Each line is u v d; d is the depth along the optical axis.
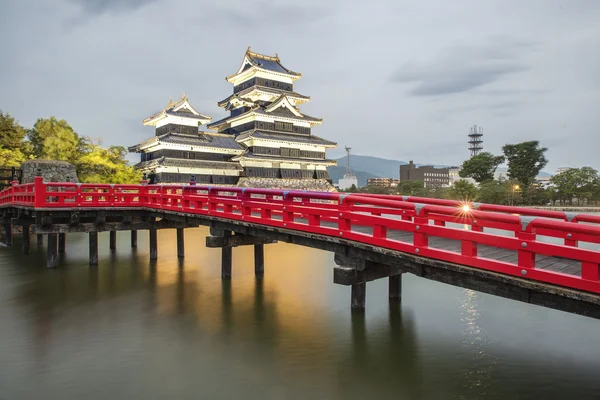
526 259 6.86
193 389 8.42
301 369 9.32
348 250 10.30
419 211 8.41
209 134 59.44
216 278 18.33
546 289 6.47
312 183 64.94
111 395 8.19
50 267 20.16
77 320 12.68
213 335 11.41
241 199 14.02
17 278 18.22
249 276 18.67
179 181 53.22
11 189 25.23
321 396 8.13
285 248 27.12
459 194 74.25
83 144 49.47
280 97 62.28
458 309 13.35
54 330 11.82
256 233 13.54
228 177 57.91
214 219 15.32
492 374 8.91
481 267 7.43
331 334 11.38
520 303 13.91
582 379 8.61
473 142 179.88
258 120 61.25
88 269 20.17
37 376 8.98
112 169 48.44
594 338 10.80
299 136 65.75
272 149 61.66
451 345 10.50
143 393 8.27
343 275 10.09
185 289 16.41
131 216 21.33
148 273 19.34
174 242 30.59
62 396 8.14
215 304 14.35
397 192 102.31
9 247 27.20
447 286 16.27
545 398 7.90
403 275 18.36
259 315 13.12
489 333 11.23
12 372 9.16
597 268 6.05
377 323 12.15
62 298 15.09
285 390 8.38
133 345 10.70
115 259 23.00
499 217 7.12
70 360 9.78
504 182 78.06
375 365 9.45
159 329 11.90
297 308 13.82
